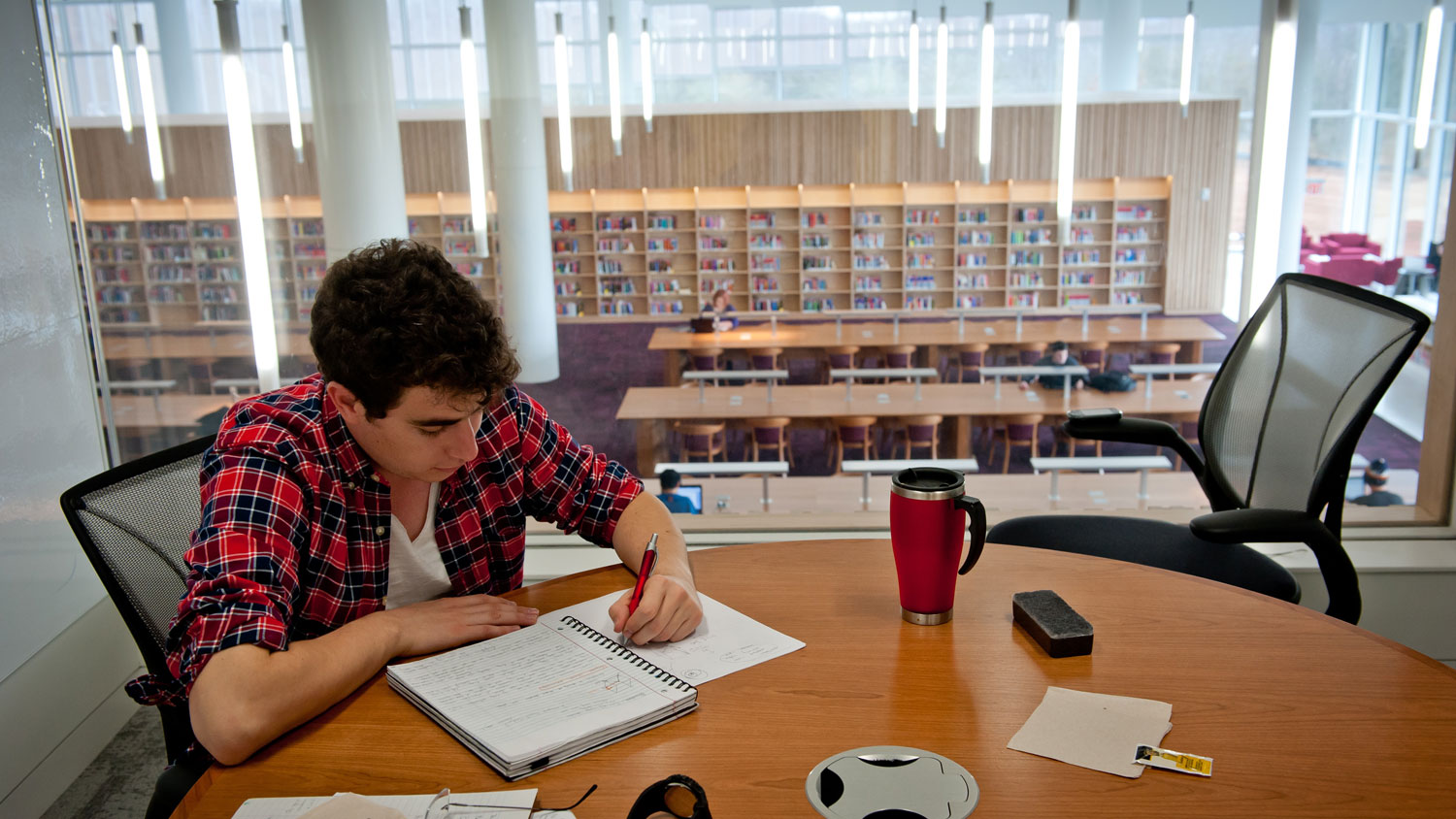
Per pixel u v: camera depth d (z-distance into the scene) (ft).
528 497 4.40
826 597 4.18
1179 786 2.79
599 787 2.83
